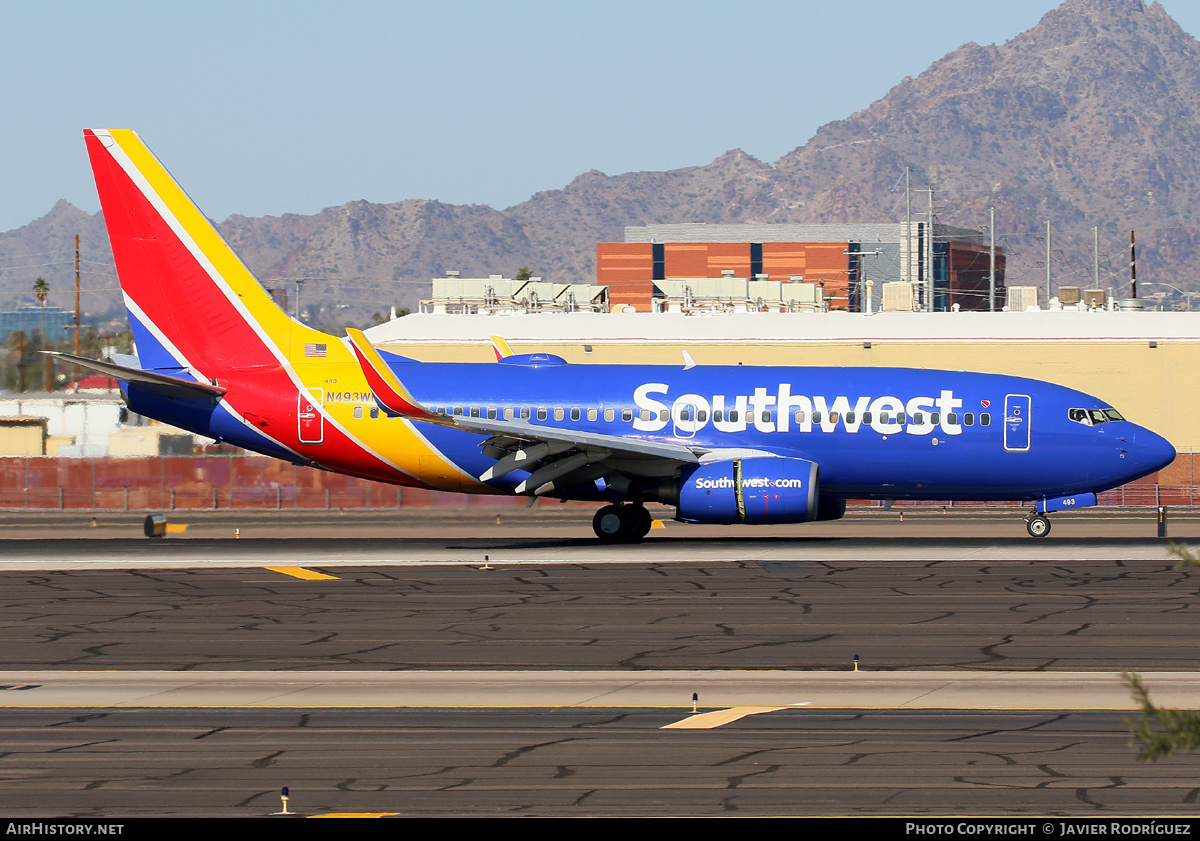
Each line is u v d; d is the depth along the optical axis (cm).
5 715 8275
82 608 12162
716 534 18562
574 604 12238
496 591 13025
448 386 17638
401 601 12481
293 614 11819
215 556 15988
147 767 7119
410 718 8181
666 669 9538
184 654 10125
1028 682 9044
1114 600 12231
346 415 17362
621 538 17350
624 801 6519
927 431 16962
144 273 17550
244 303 17550
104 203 17488
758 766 7094
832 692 8825
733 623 11244
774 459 16562
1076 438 16888
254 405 17412
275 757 7306
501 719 8150
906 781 6825
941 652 10031
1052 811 6353
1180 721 5050
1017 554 15550
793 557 15362
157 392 17512
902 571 14112
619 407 17325
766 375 17525
